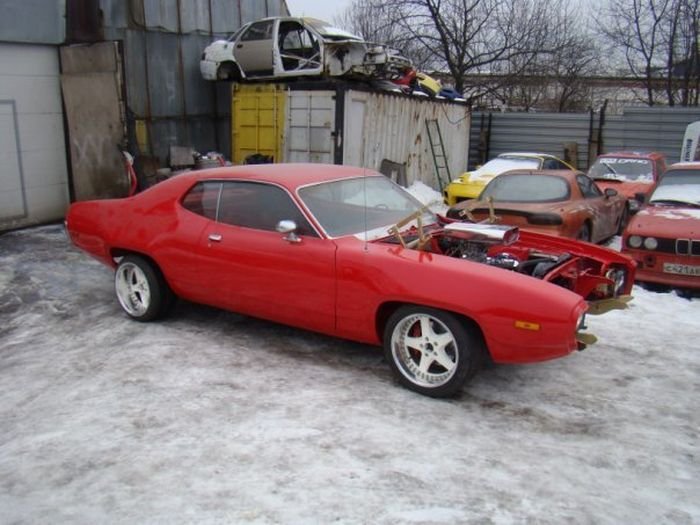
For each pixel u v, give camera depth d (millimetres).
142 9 12305
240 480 3236
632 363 4941
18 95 10086
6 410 4203
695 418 4031
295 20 13320
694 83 22703
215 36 14398
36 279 7371
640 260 7121
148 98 12742
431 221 5387
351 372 4668
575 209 8258
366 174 5633
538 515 2955
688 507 3053
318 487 3162
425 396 4273
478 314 3975
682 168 8727
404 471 3320
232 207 5188
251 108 13750
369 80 14148
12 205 10227
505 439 3707
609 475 3332
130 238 5688
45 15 10102
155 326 5711
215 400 4184
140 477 3293
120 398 4242
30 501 3129
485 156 21375
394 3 23906
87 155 10484
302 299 4734
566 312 3828
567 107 26984
